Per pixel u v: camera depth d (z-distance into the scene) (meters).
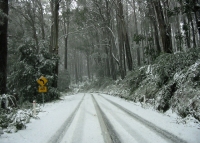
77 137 5.83
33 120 8.63
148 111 9.91
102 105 13.02
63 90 41.94
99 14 35.34
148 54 19.03
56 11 22.56
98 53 44.03
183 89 8.64
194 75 8.43
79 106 12.99
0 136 6.18
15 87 17.06
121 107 11.73
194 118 7.11
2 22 10.69
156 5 15.62
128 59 26.19
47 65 18.03
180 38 18.02
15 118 7.91
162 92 10.17
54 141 5.57
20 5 29.83
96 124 7.32
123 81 25.14
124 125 7.05
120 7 26.81
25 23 32.69
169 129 6.34
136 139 5.46
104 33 39.66
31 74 16.81
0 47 11.07
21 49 17.16
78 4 35.00
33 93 17.12
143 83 15.26
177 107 8.47
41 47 19.06
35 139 5.84
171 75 10.90
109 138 5.61
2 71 11.09
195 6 11.44
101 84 44.09
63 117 9.09
